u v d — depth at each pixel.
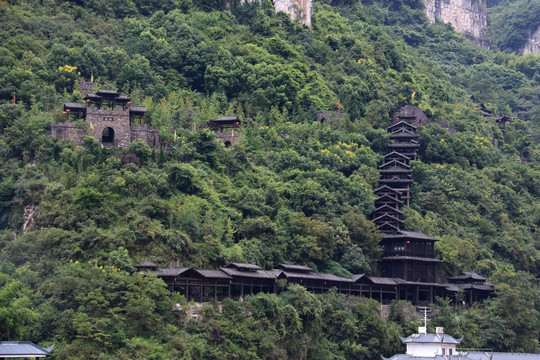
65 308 192.38
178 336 193.50
